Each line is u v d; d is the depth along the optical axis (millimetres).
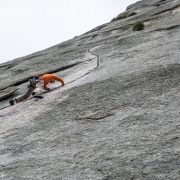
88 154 6117
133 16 28516
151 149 5711
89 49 18531
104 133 6875
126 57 13531
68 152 6410
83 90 10266
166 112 7031
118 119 7363
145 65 11078
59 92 11078
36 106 10305
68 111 8844
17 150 7102
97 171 5457
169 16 21172
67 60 17375
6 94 14109
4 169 6219
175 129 6191
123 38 17578
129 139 6297
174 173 4902
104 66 13273
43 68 17375
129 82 9703
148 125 6672
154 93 8320
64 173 5617
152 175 4980
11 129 8617
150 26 20141
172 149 5539
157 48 13180
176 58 10703
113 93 9180
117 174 5227
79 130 7371
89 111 8375
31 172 5883
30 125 8562
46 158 6348
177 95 7773
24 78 16172
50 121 8500
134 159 5527
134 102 8102
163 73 9562
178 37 13953
